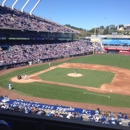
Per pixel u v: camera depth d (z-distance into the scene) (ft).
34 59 259.80
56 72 203.92
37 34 325.21
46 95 128.88
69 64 261.03
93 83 163.22
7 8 315.78
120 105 115.24
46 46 326.03
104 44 462.60
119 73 210.18
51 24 381.60
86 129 12.53
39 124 13.32
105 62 289.74
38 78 174.60
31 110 88.02
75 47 384.06
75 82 164.45
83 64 264.11
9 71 200.75
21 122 13.53
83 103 116.57
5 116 13.94
